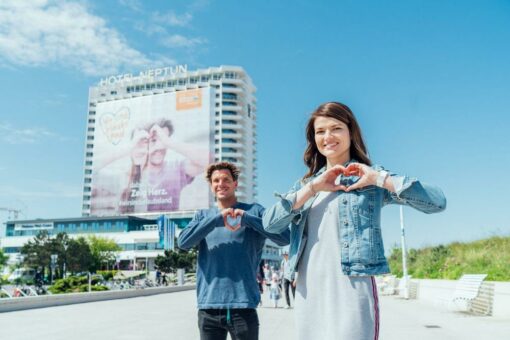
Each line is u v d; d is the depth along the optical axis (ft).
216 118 414.82
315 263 6.93
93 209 385.91
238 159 416.67
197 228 10.90
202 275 11.30
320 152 7.91
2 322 34.50
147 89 444.14
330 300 6.63
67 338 26.16
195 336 27.04
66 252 232.94
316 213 7.19
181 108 380.78
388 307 46.42
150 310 46.11
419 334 26.37
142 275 233.14
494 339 23.62
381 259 6.57
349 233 6.68
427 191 6.31
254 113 460.96
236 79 425.69
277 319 36.78
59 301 52.44
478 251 56.08
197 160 367.66
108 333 28.30
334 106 7.45
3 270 224.74
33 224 366.22
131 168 382.42
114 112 401.08
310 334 6.75
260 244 11.52
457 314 37.40
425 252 80.64
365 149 7.70
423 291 56.49
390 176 6.51
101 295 62.80
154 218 377.09
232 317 10.82
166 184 368.07
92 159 432.25
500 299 34.22
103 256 273.54
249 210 11.77
